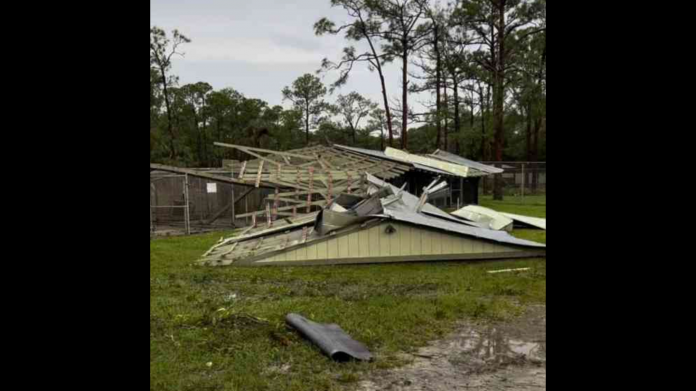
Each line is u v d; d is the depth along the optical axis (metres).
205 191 18.67
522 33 30.14
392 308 5.92
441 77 36.06
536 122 32.75
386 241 8.91
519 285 7.14
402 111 34.78
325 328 4.98
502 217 13.90
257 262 8.85
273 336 4.82
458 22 32.28
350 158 19.00
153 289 7.08
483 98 37.38
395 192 11.36
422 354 4.49
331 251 8.87
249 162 16.95
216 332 4.93
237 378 3.86
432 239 8.92
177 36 34.03
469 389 3.74
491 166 27.20
